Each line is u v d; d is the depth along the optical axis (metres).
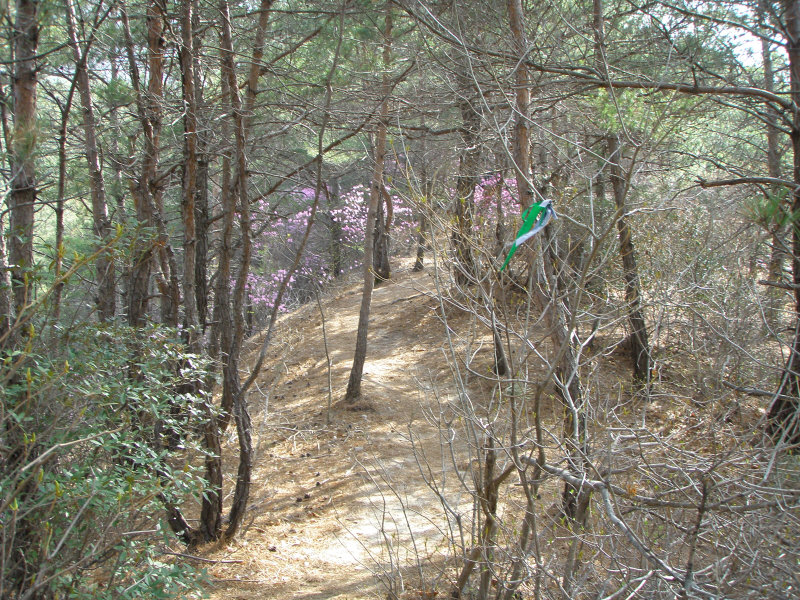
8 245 3.79
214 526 6.32
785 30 6.05
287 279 6.27
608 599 2.68
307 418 10.43
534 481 3.29
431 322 14.46
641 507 2.93
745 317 4.91
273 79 7.92
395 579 5.19
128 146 8.34
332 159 11.94
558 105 7.52
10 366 2.86
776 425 3.86
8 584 2.92
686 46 6.11
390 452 8.70
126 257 3.94
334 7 6.59
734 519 2.78
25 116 3.72
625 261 6.61
